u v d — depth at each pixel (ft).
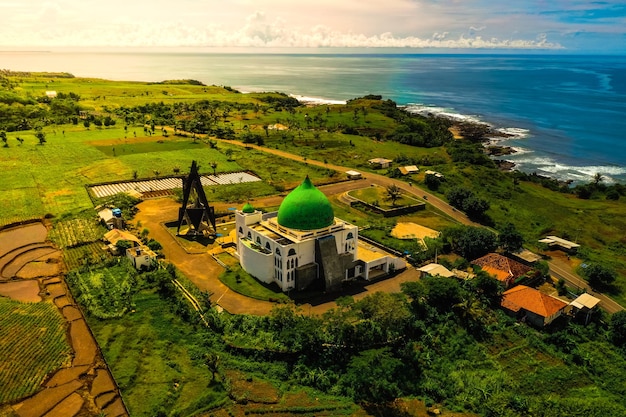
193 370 242.17
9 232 404.36
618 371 256.11
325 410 221.05
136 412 214.48
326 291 320.09
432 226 450.71
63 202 468.34
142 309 290.56
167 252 373.61
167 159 633.61
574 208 538.47
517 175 641.81
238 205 486.79
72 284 319.47
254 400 223.92
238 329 272.31
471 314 290.76
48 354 250.37
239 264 354.74
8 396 221.46
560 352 267.80
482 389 235.61
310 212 326.65
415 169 618.03
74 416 212.84
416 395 234.58
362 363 247.70
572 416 220.64
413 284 299.17
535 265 362.53
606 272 346.33
